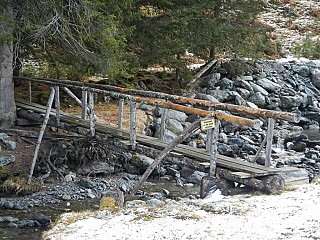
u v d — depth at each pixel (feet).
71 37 39.93
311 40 96.12
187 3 56.18
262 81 71.15
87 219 21.85
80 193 34.42
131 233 19.53
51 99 38.88
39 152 39.32
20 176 35.91
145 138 35.53
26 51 48.34
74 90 55.98
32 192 34.14
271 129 27.07
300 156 47.96
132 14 49.11
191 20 55.98
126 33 45.60
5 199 32.53
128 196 29.53
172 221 20.79
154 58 55.98
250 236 18.56
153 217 21.49
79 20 39.37
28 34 40.34
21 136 41.19
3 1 38.01
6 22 38.17
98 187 35.94
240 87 67.77
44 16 39.11
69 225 21.29
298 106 70.69
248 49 65.00
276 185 25.66
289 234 18.57
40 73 58.29
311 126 66.13
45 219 28.35
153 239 18.79
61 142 39.68
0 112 43.78
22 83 58.23
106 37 39.88
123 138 35.73
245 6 63.36
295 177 27.22
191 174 38.93
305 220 20.12
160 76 67.36
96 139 37.45
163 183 37.76
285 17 116.16
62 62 47.62
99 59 42.50
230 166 27.50
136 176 39.11
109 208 23.45
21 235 25.95
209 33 57.00
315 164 44.27
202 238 18.61
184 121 53.62
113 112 53.01
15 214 29.68
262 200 23.77
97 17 39.86
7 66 43.88
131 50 56.44
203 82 66.64
